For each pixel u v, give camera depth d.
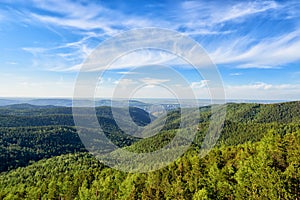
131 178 39.19
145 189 37.19
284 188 29.50
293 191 29.56
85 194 41.28
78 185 44.66
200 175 37.91
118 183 40.78
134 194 37.12
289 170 30.86
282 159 34.38
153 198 35.91
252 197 31.44
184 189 36.00
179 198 35.38
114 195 39.41
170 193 36.00
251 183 32.97
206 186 36.34
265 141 41.25
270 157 34.50
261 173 32.34
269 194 30.02
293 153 34.22
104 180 41.81
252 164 35.09
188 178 37.75
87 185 43.41
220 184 35.44
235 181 36.56
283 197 29.33
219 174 37.34
